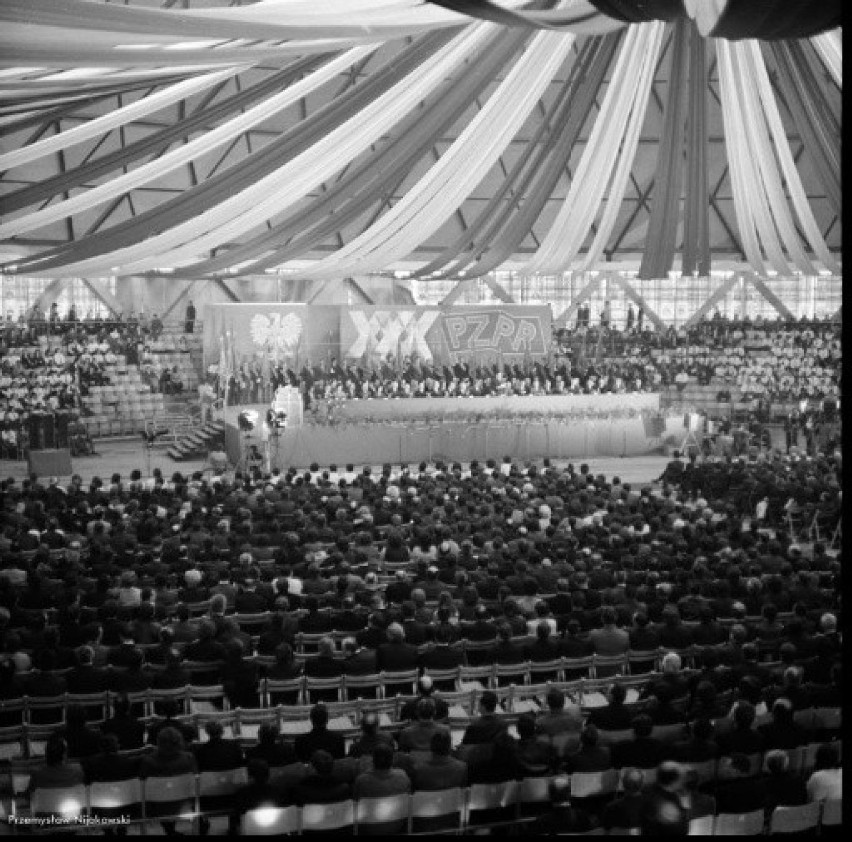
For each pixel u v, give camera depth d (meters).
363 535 15.96
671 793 7.21
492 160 21.59
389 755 7.99
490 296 44.81
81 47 11.41
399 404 30.19
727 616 12.88
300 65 17.94
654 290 46.00
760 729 8.99
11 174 30.23
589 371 32.66
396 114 19.09
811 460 25.33
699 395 37.91
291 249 21.45
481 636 11.97
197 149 18.91
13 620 12.45
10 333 35.59
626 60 20.59
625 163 23.08
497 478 22.20
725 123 21.89
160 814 8.22
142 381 36.22
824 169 21.45
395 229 22.05
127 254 19.28
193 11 11.35
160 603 13.13
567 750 8.83
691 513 18.50
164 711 9.00
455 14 14.91
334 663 10.79
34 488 20.70
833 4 10.82
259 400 31.56
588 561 14.94
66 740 8.91
